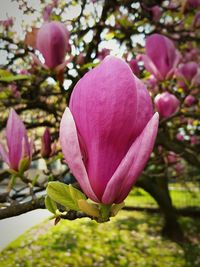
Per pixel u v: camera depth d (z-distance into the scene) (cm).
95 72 13
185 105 67
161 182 161
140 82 14
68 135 13
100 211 14
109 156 13
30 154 25
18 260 138
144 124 13
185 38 66
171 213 164
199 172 134
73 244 153
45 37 32
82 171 13
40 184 30
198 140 119
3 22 70
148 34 62
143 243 157
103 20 55
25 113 93
